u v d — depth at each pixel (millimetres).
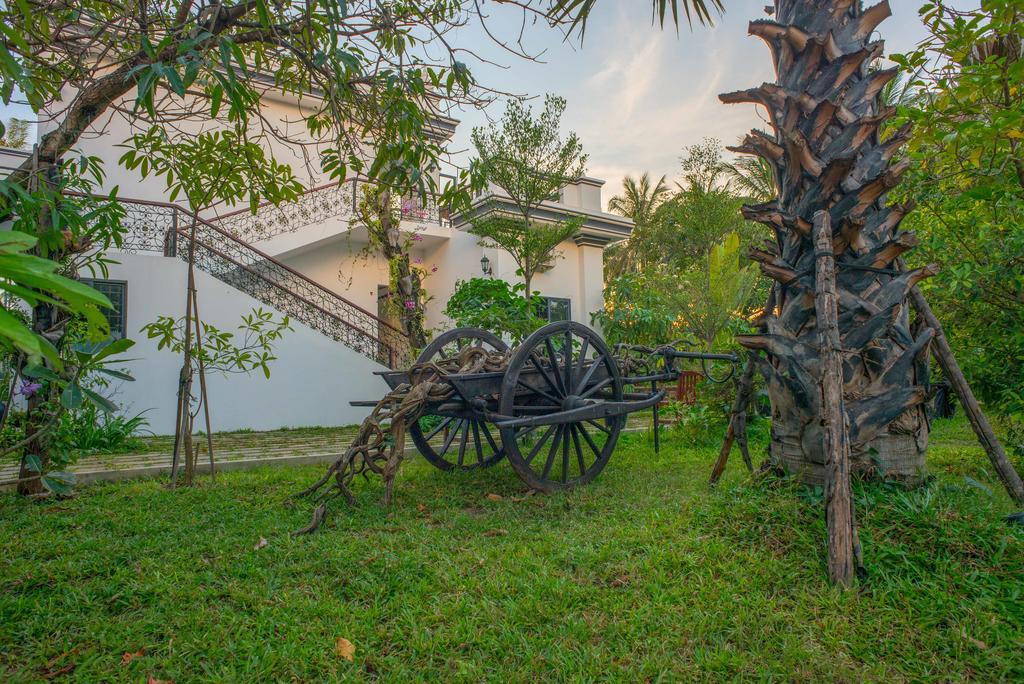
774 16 3691
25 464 4148
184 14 2891
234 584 2553
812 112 3148
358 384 10352
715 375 6848
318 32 2615
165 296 8852
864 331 2953
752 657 1968
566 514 3719
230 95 2123
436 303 12992
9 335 603
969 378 4750
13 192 2730
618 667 1901
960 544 2570
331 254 12109
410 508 3920
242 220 10570
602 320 12297
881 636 2094
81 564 2744
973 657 1937
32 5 2637
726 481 4078
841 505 2484
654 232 25594
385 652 2051
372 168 3047
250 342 9430
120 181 10016
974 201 3994
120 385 8352
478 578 2602
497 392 4355
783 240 3324
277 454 6398
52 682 1852
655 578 2539
